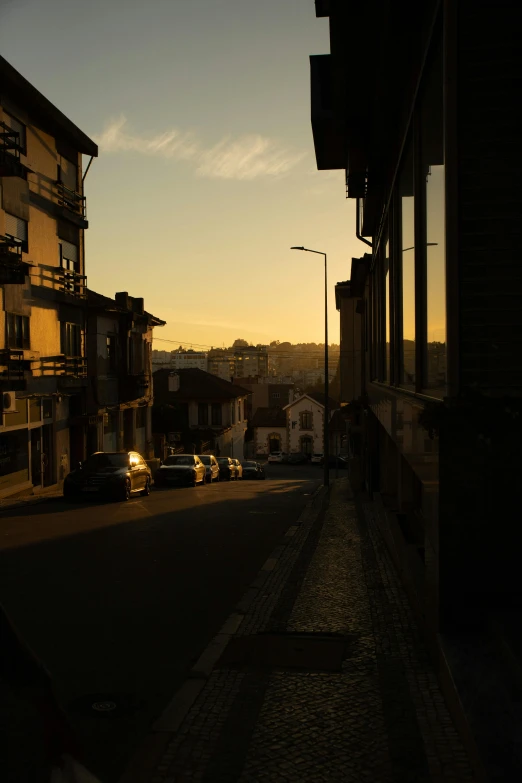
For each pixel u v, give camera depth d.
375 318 13.87
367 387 19.33
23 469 22.95
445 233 4.42
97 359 30.19
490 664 4.01
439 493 4.34
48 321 25.42
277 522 15.47
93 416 28.77
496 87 4.34
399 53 6.34
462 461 4.30
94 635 6.54
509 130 4.33
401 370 7.62
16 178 22.72
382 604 7.51
